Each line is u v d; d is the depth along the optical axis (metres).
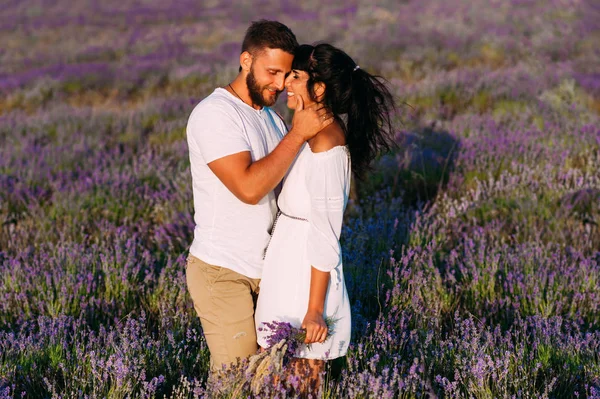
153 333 4.62
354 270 5.25
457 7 27.42
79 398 3.70
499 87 12.10
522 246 5.91
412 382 3.60
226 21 30.06
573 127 9.38
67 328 4.65
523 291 5.10
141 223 7.38
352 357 3.93
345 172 3.35
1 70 19.44
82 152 9.66
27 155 9.42
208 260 3.64
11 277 5.52
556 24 20.88
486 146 8.38
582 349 4.27
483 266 5.56
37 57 21.41
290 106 3.46
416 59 16.72
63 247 6.01
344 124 3.48
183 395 3.73
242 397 3.40
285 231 3.53
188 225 6.91
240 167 3.41
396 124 8.44
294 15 30.39
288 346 3.29
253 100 3.66
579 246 6.20
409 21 24.19
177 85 16.19
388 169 7.89
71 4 40.88
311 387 3.56
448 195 7.51
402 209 6.92
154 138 10.73
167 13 35.00
